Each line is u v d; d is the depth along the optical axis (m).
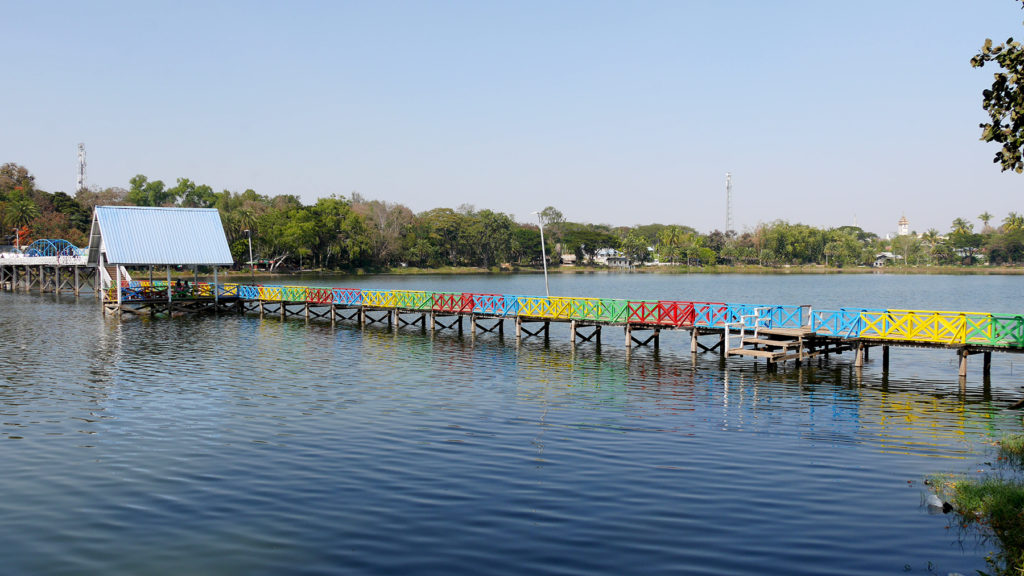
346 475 15.90
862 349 32.03
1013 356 35.69
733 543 12.23
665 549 12.00
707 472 16.05
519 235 195.75
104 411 22.20
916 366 32.09
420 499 14.38
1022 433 19.59
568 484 15.24
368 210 169.88
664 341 41.31
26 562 11.71
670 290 106.31
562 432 19.59
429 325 50.28
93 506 14.15
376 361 32.53
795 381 27.84
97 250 62.41
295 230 128.38
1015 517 12.77
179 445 18.34
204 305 56.56
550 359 33.47
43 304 64.50
